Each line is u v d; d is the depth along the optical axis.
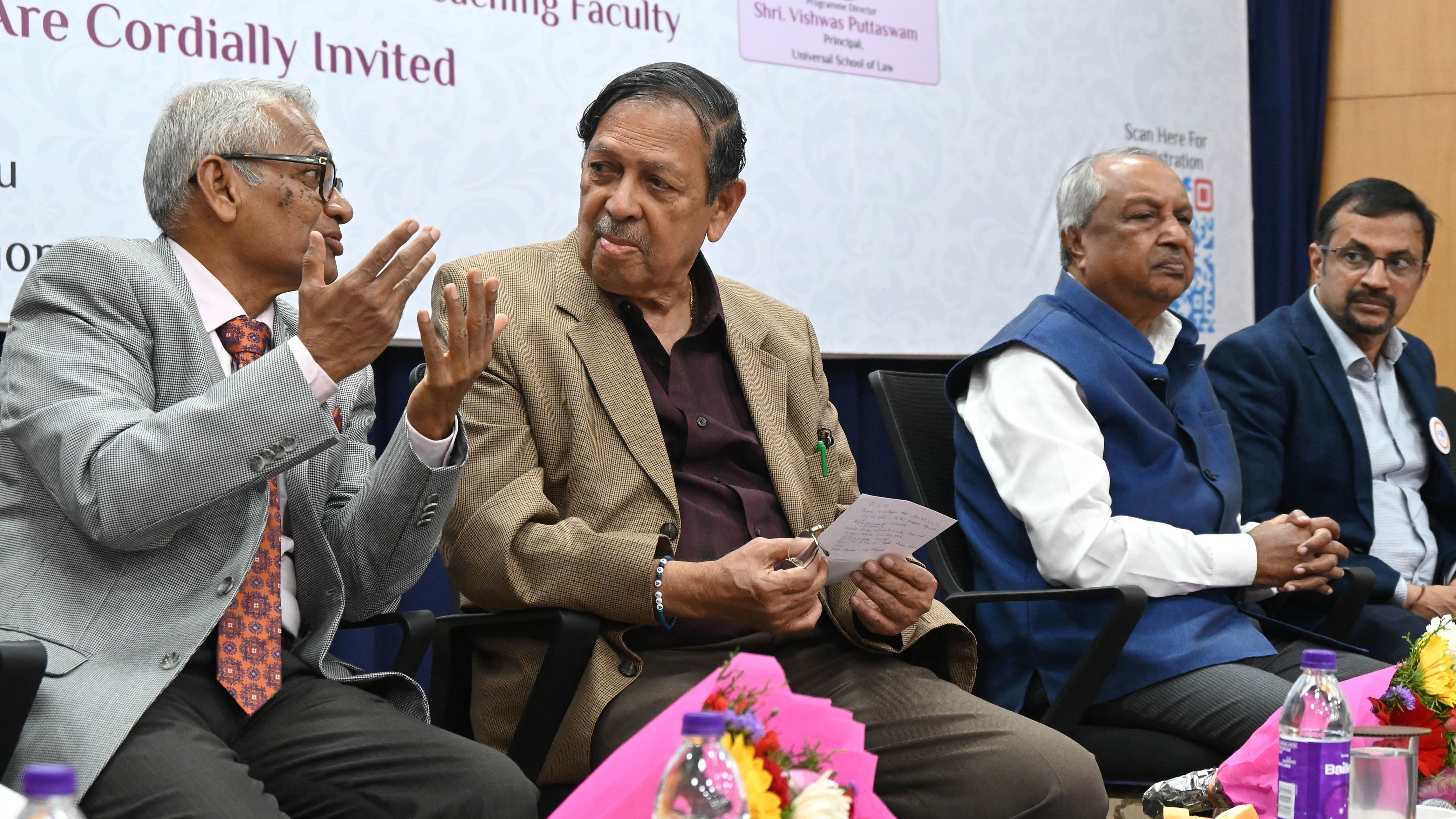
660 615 1.81
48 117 2.46
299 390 1.50
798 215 3.28
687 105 1.98
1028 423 2.34
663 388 2.04
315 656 1.70
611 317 2.01
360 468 1.89
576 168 3.01
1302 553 2.30
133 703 1.46
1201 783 1.95
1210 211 3.91
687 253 2.01
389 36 2.79
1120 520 2.29
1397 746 1.46
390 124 2.79
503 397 1.93
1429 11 4.38
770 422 2.09
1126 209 2.49
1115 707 2.26
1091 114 3.72
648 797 1.10
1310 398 2.88
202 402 1.49
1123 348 2.46
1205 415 2.57
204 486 1.47
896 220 3.42
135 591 1.55
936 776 1.82
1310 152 4.32
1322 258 2.98
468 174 2.88
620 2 3.06
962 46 3.53
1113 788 2.29
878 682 1.94
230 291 1.72
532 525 1.84
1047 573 2.29
